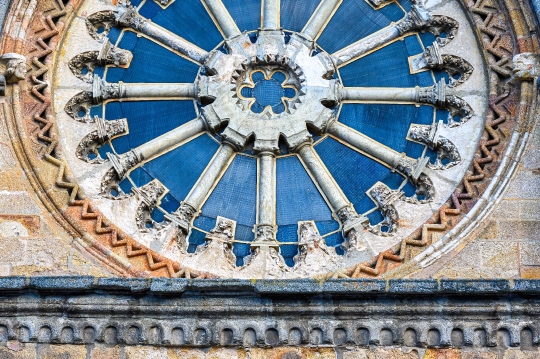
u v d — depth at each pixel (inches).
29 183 762.8
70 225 751.1
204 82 824.3
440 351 689.6
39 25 824.3
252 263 754.2
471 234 743.7
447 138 796.6
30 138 781.9
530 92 789.2
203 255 757.3
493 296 693.9
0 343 693.9
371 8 856.9
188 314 697.0
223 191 797.2
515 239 739.4
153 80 834.2
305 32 844.6
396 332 691.4
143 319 697.6
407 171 792.9
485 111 802.2
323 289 690.2
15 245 740.0
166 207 789.2
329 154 812.0
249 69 834.2
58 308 698.2
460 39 829.8
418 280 690.8
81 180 780.6
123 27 848.3
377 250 756.6
